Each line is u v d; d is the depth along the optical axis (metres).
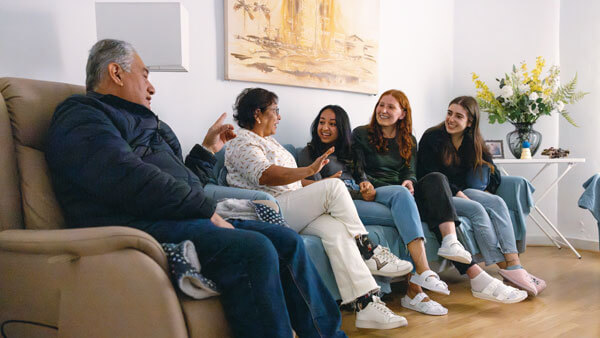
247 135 2.24
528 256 3.72
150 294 1.14
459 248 2.36
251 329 1.25
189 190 1.41
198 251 1.32
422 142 3.08
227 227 1.49
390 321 1.98
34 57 2.18
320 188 2.06
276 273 1.30
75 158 1.32
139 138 1.56
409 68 4.11
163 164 1.58
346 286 1.98
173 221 1.38
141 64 1.69
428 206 2.46
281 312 1.28
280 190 2.22
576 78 4.01
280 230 1.51
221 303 1.28
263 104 2.30
